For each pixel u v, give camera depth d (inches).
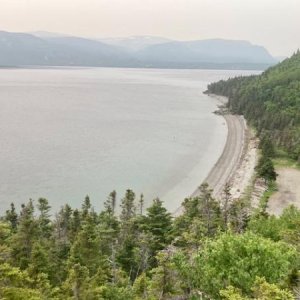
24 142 7613.2
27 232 2380.7
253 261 1344.7
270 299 1111.0
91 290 1720.0
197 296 1509.6
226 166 6284.5
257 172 5575.8
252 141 7829.7
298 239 2156.7
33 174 5674.2
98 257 2485.2
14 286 1396.4
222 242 1432.1
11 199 4753.9
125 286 2047.2
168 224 3459.6
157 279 1759.4
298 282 1323.8
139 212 4559.5
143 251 2839.6
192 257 1791.3
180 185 5462.6
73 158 6609.3
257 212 3777.1
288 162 6496.1
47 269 2155.5
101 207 4690.0
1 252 1755.7
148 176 5807.1
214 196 4977.9
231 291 1183.6
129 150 7268.7
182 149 7401.6
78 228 3292.3
